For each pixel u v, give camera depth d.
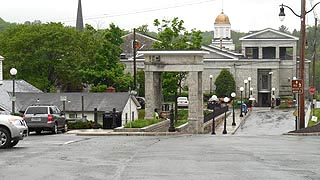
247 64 104.38
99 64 67.19
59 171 14.60
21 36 70.06
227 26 132.62
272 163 16.50
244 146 23.19
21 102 55.09
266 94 106.19
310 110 71.12
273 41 106.12
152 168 15.17
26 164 16.19
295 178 13.41
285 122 59.44
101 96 56.47
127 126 38.44
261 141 26.98
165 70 44.88
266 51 107.62
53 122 35.78
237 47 148.88
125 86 67.19
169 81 58.81
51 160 17.27
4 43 72.44
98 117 54.75
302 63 38.66
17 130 22.23
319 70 125.88
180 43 60.56
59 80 73.38
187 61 44.66
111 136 33.53
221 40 122.56
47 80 69.94
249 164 16.19
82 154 19.31
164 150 20.91
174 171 14.56
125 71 88.94
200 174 14.00
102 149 21.53
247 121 62.44
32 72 70.88
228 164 16.16
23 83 63.16
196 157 18.14
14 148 22.20
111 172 14.38
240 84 104.75
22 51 70.38
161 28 62.16
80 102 55.69
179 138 30.48
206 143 25.19
